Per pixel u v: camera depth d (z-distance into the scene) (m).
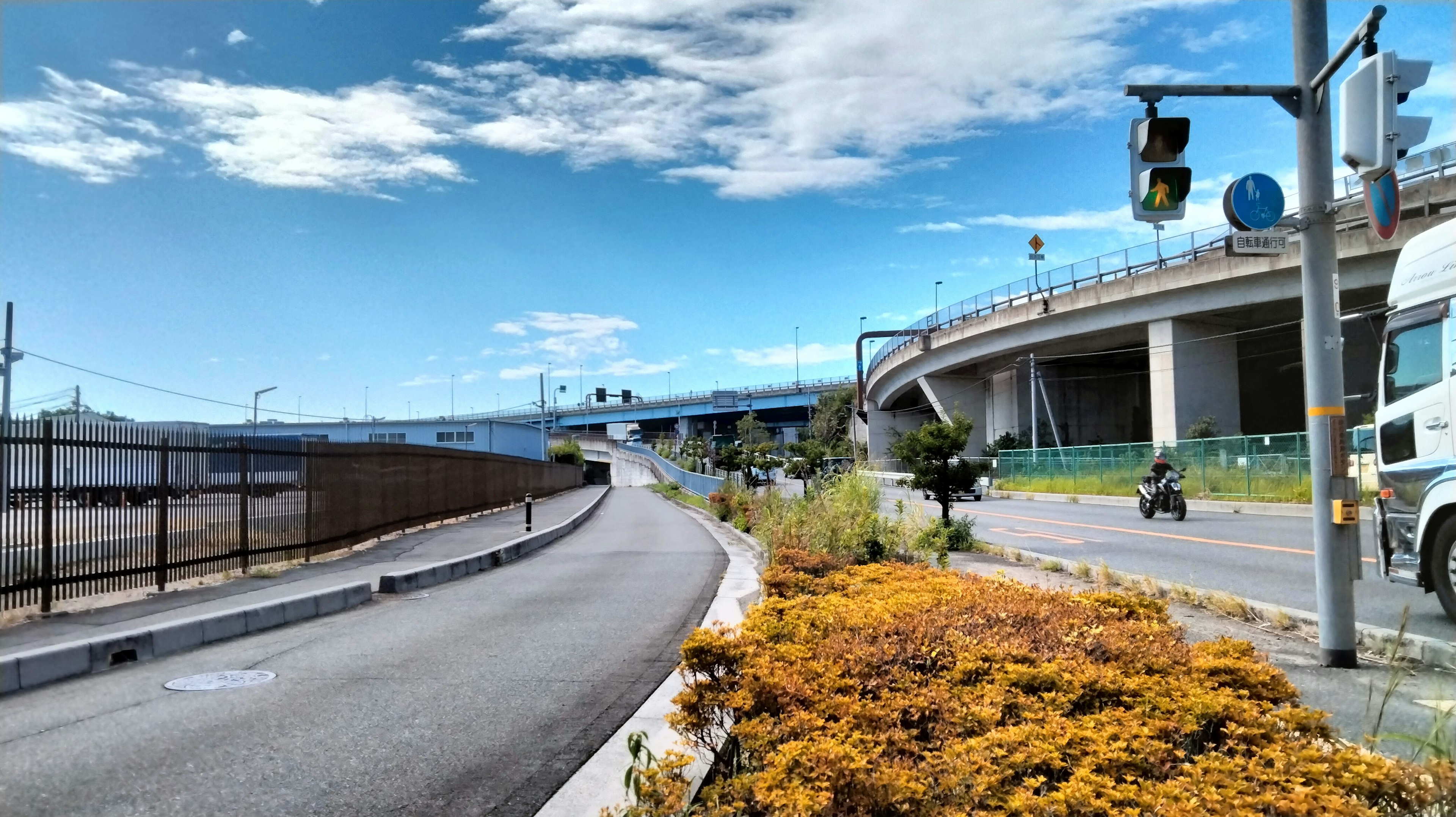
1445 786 3.04
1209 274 39.34
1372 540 15.59
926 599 6.20
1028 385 60.00
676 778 3.68
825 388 116.31
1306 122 7.54
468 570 16.28
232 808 4.61
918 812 3.02
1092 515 28.00
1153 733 3.51
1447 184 29.67
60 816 4.50
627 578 14.96
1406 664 6.92
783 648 4.73
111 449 11.44
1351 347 35.03
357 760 5.38
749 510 25.47
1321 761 3.22
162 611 10.46
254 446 14.73
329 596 11.59
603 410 136.12
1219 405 42.59
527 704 6.67
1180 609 9.89
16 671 7.30
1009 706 3.95
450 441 76.31
